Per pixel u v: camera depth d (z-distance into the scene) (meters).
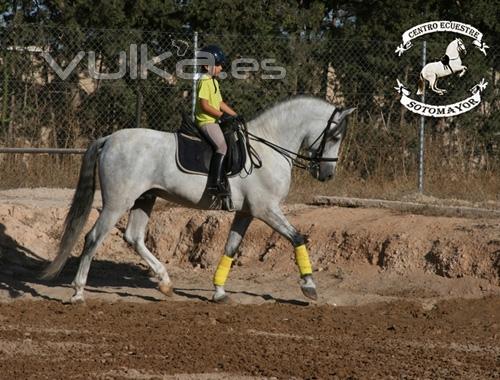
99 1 24.22
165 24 24.62
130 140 12.62
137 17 24.53
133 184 12.52
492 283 13.60
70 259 16.48
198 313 12.43
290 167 12.95
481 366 10.05
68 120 22.52
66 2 24.73
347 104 22.56
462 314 12.62
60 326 11.55
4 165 20.89
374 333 11.58
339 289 14.09
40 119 22.45
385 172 20.88
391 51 22.36
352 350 10.66
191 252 16.53
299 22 24.73
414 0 25.16
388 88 22.36
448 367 9.98
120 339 10.91
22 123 22.34
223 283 13.16
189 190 12.59
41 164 20.97
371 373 9.66
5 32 22.56
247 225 13.18
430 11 25.30
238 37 22.09
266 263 15.50
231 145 12.60
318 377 9.46
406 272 14.26
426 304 13.16
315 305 13.06
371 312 12.74
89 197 12.84
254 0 24.28
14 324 11.62
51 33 22.89
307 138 12.95
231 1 24.11
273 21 24.55
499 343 11.17
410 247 14.47
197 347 10.58
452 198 18.64
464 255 13.96
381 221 15.36
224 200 12.63
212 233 16.28
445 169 20.73
